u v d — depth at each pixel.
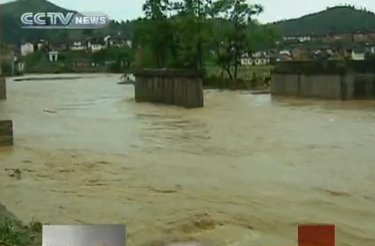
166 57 96.00
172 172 23.62
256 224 16.14
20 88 93.62
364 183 21.42
